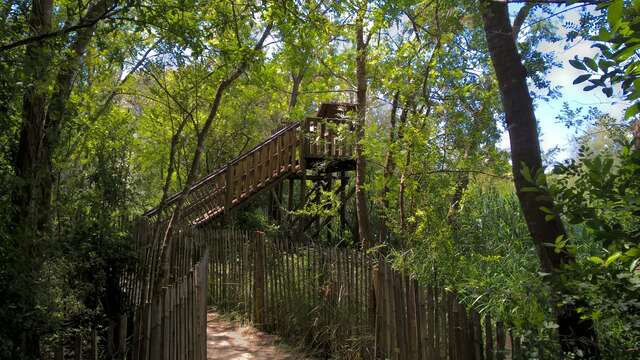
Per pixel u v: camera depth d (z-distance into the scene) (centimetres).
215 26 523
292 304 742
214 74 653
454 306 439
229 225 1249
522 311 475
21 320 306
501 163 772
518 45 636
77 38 413
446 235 679
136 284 702
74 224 525
